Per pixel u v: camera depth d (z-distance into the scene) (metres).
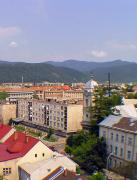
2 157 87.94
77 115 184.88
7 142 103.88
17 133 103.06
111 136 119.56
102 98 148.50
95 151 116.75
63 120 185.00
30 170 82.56
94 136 132.00
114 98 171.12
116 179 102.12
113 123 120.88
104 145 120.62
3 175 86.38
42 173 82.06
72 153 123.88
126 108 149.38
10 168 87.56
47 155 92.06
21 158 88.69
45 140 169.75
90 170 110.75
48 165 83.06
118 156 115.75
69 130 182.62
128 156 111.75
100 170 111.88
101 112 143.75
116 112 145.88
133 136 109.38
